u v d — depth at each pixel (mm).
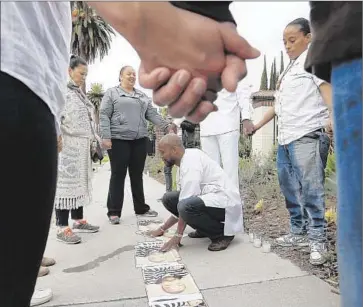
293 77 2289
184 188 2639
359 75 550
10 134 625
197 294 1925
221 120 3092
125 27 503
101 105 3586
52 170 720
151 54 518
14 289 687
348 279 564
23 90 642
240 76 540
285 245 2584
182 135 3801
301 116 2270
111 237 3084
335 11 579
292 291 1903
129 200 5016
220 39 521
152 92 553
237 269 2236
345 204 564
